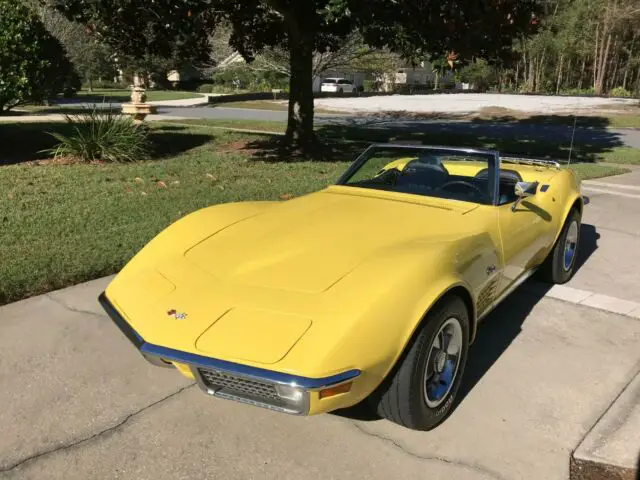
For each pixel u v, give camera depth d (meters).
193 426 2.96
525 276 4.34
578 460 2.71
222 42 28.28
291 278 2.79
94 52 44.44
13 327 4.00
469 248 3.13
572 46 58.19
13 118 20.52
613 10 56.03
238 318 2.55
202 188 8.27
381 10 9.05
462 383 3.40
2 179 8.62
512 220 3.83
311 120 13.59
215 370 2.36
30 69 12.48
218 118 24.91
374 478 2.58
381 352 2.42
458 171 4.05
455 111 31.88
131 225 6.26
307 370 2.26
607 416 3.05
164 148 12.96
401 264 2.78
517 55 10.94
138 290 2.94
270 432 2.91
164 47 13.04
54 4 9.66
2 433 2.88
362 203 3.86
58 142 13.30
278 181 9.04
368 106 34.62
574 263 5.49
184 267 3.04
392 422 2.98
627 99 40.88
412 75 63.56
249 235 3.34
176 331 2.55
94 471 2.62
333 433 2.91
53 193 7.75
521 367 3.60
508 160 5.52
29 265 4.96
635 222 7.58
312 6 11.70
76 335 3.91
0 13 12.09
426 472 2.62
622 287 5.12
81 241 5.68
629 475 2.60
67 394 3.22
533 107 33.94
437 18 9.06
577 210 5.20
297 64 13.11
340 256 2.96
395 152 4.38
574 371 3.55
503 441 2.85
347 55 23.44
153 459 2.70
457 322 2.94
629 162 14.15
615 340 4.02
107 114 11.96
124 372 3.47
